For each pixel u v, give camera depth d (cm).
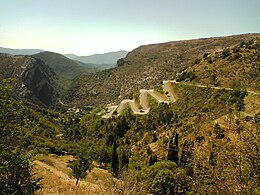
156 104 9325
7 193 1048
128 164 5553
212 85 8688
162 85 11338
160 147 5878
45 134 9656
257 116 809
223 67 9800
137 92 11994
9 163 1081
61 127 13800
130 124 9075
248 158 734
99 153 7288
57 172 4244
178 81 10938
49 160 5544
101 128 9912
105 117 10606
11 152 1147
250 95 5956
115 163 6019
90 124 11125
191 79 10125
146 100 10619
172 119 7412
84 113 19150
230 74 8881
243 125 829
